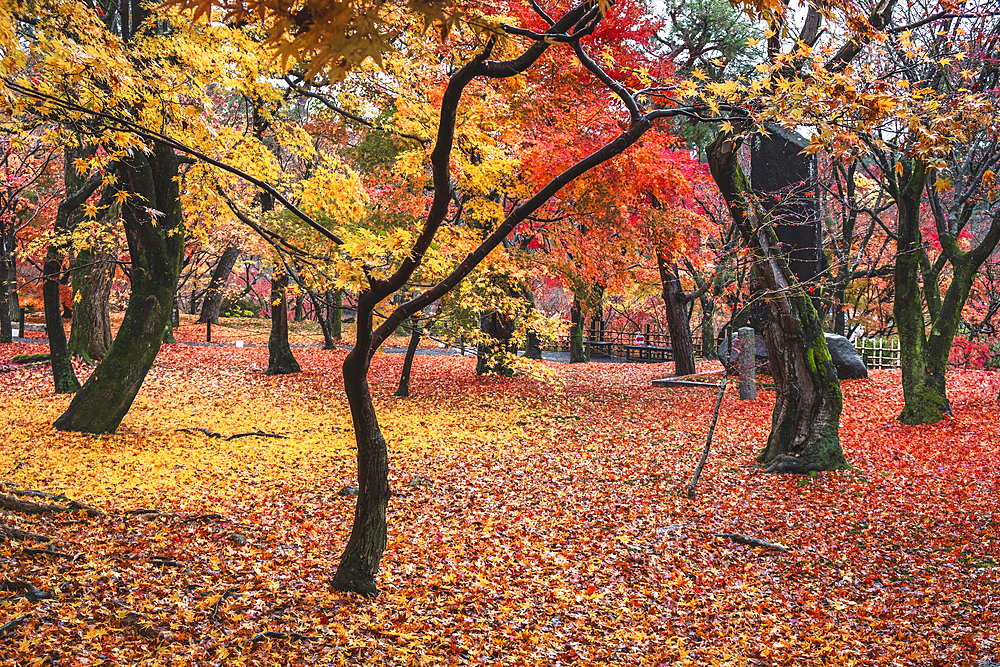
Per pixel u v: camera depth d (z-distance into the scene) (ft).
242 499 32.35
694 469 41.81
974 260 50.01
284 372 74.08
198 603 19.56
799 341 41.04
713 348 100.32
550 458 44.14
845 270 79.25
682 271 82.99
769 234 40.86
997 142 43.21
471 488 37.27
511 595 23.38
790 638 21.48
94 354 74.84
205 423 50.14
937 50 38.40
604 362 99.09
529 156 39.50
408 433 49.98
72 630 16.92
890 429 49.21
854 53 32.76
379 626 19.60
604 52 28.66
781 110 18.37
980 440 44.34
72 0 19.79
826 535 30.73
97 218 59.06
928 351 51.06
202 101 22.93
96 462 36.55
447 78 26.35
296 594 21.12
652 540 30.07
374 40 7.91
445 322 42.34
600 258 61.26
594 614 22.53
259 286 148.77
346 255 19.21
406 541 28.25
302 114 62.59
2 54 16.49
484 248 19.40
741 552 29.09
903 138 22.39
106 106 20.31
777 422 42.19
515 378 74.90
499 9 17.13
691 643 20.94
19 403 52.13
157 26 36.29
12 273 86.63
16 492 27.86
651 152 44.37
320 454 42.86
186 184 24.16
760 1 11.79
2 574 19.20
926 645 20.68
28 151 61.41
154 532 25.68
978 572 25.99
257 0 8.11
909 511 33.01
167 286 44.11
